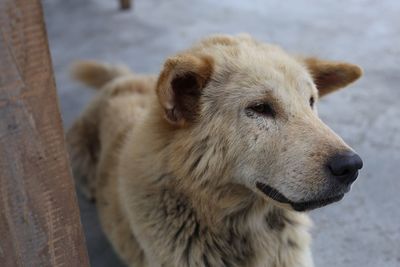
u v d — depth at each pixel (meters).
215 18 1.88
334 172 0.62
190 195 0.70
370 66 1.52
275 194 0.67
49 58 0.49
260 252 0.75
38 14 0.47
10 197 0.53
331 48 1.63
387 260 0.90
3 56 0.47
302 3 1.96
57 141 0.53
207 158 0.67
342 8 1.90
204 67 0.67
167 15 1.94
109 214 0.88
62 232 0.57
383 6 1.89
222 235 0.73
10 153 0.51
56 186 0.55
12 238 0.54
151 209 0.73
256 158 0.66
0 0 0.45
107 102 1.04
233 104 0.67
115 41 1.77
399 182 1.08
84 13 1.99
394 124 1.26
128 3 1.97
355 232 0.97
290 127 0.66
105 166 0.92
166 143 0.70
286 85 0.68
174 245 0.72
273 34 1.74
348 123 1.28
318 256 0.92
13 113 0.49
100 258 0.96
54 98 0.51
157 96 0.66
